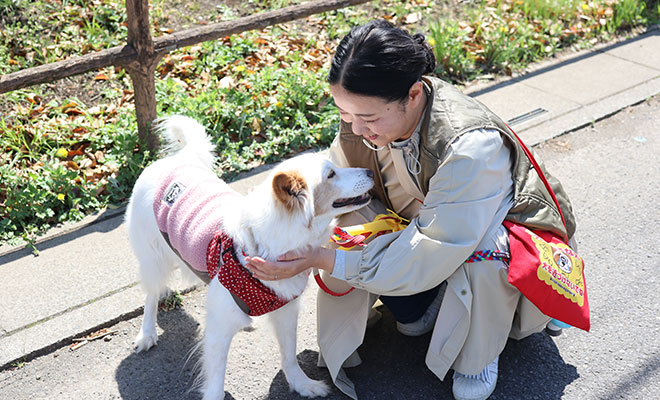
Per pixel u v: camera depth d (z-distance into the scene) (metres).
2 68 4.55
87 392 2.73
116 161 4.02
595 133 4.66
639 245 3.57
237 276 2.38
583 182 4.12
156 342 2.99
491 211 2.34
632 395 2.67
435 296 2.77
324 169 2.43
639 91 5.17
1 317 3.02
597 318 3.08
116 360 2.90
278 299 2.47
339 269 2.44
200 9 5.56
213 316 2.52
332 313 2.68
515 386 2.73
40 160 4.02
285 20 4.57
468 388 2.59
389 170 2.66
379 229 2.60
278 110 4.58
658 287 3.27
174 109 4.34
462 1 6.27
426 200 2.38
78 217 3.71
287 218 2.27
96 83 4.70
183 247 2.58
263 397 2.73
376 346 2.97
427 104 2.37
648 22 6.43
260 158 4.30
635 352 2.89
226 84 4.73
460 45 5.38
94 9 5.22
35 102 4.46
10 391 2.72
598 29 6.18
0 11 4.96
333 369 2.66
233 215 2.44
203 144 2.97
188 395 2.74
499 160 2.34
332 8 4.76
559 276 2.41
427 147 2.33
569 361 2.85
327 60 5.24
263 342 3.02
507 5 6.24
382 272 2.37
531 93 5.14
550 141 4.55
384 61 2.09
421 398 2.70
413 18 5.89
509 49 5.50
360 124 2.30
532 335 3.00
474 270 2.39
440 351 2.55
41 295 3.16
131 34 3.82
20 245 3.50
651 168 4.26
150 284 2.91
